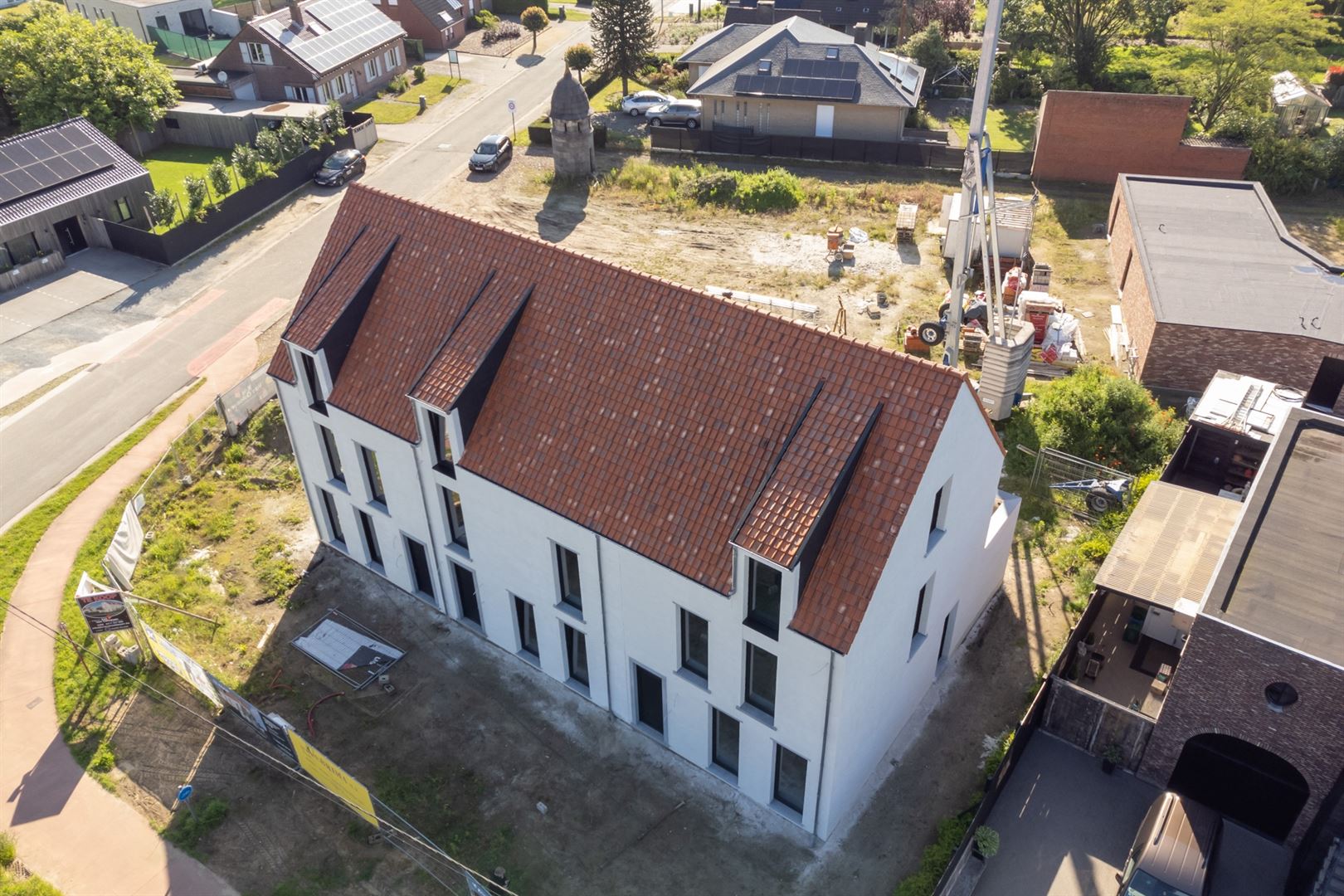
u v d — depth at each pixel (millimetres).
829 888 23625
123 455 38156
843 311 44500
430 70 78688
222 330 45656
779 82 61594
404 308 28422
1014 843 24297
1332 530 24234
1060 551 32938
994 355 36750
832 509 20953
